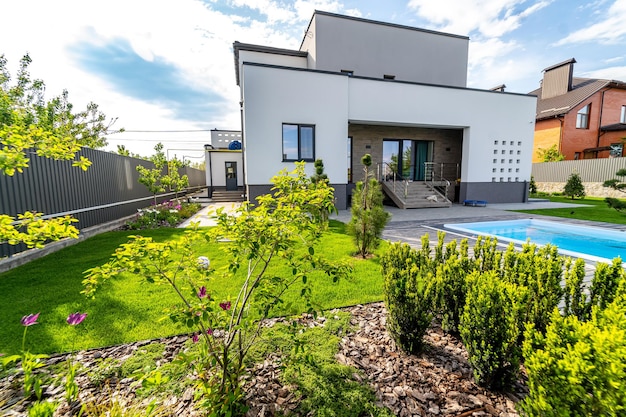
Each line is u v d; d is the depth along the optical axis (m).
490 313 1.77
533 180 18.78
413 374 1.96
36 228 1.64
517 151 13.32
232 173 19.20
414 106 11.60
